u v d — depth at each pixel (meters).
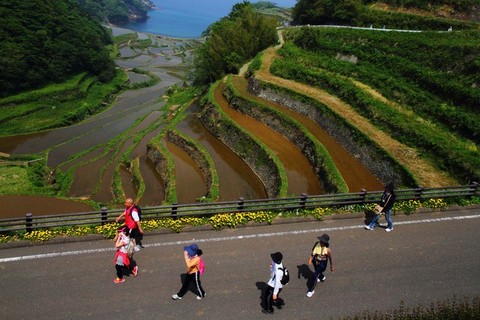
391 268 12.56
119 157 37.66
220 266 12.09
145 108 62.91
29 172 35.62
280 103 36.69
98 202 28.44
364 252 13.29
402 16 49.25
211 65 56.97
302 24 63.34
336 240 13.88
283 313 10.48
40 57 65.38
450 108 27.34
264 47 55.44
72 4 111.44
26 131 49.44
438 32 39.69
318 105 32.81
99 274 11.40
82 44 79.38
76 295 10.52
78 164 36.59
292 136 31.42
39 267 11.45
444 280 12.14
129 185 31.47
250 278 11.71
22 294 10.40
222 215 14.52
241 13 67.75
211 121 38.47
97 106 66.12
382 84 33.22
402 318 9.75
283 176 25.06
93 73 80.94
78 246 12.57
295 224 14.77
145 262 12.04
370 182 23.78
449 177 21.72
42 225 13.50
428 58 34.31
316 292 11.31
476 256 13.49
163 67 114.12
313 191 24.08
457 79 30.31
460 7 47.53
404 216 15.82
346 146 28.06
